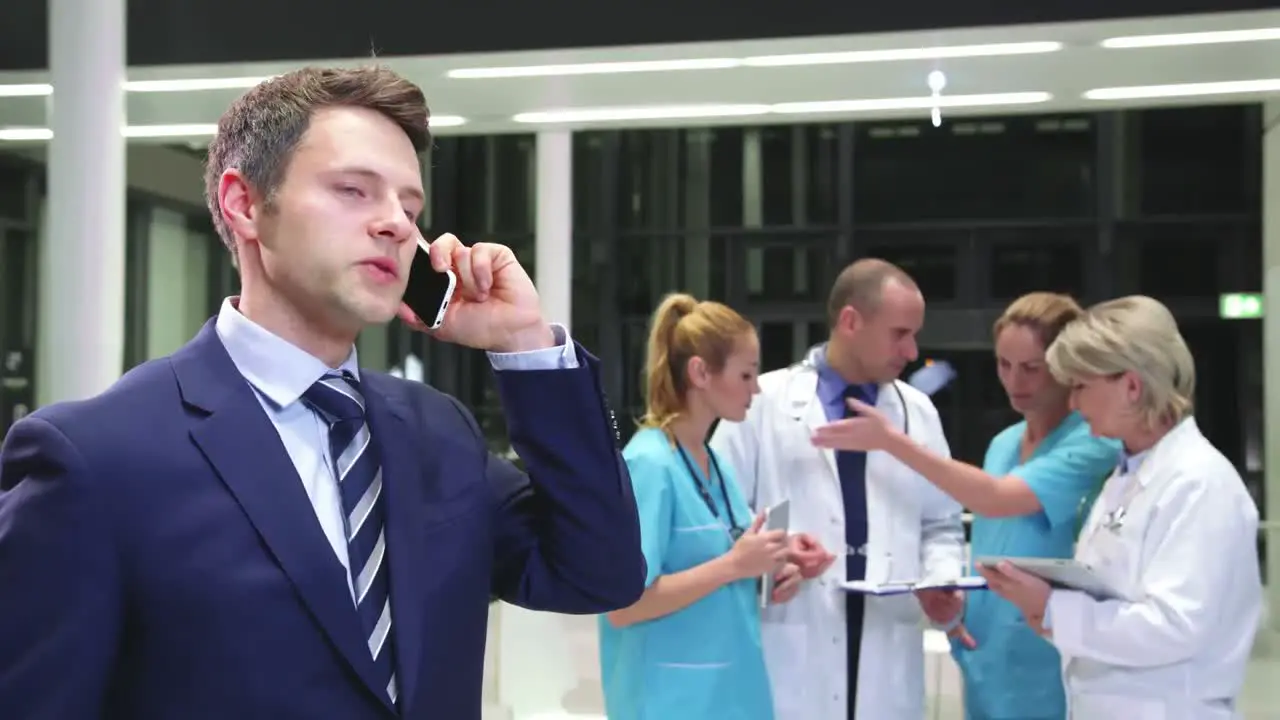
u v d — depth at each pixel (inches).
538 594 46.6
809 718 93.4
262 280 38.2
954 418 279.9
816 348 103.9
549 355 44.2
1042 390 98.0
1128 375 74.7
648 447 83.6
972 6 98.3
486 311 44.1
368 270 37.0
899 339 95.5
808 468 97.5
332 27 106.4
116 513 32.7
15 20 111.3
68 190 110.5
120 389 35.5
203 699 32.8
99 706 32.6
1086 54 107.7
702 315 86.7
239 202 37.9
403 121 39.3
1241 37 101.6
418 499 39.7
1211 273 316.8
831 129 313.4
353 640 35.0
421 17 105.8
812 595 94.5
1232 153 315.3
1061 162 327.6
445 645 38.7
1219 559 69.6
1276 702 124.2
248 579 33.8
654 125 152.6
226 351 37.9
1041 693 94.6
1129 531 73.9
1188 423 74.7
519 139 199.8
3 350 207.3
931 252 323.6
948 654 128.9
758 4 101.7
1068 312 97.5
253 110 38.0
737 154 308.0
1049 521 92.9
